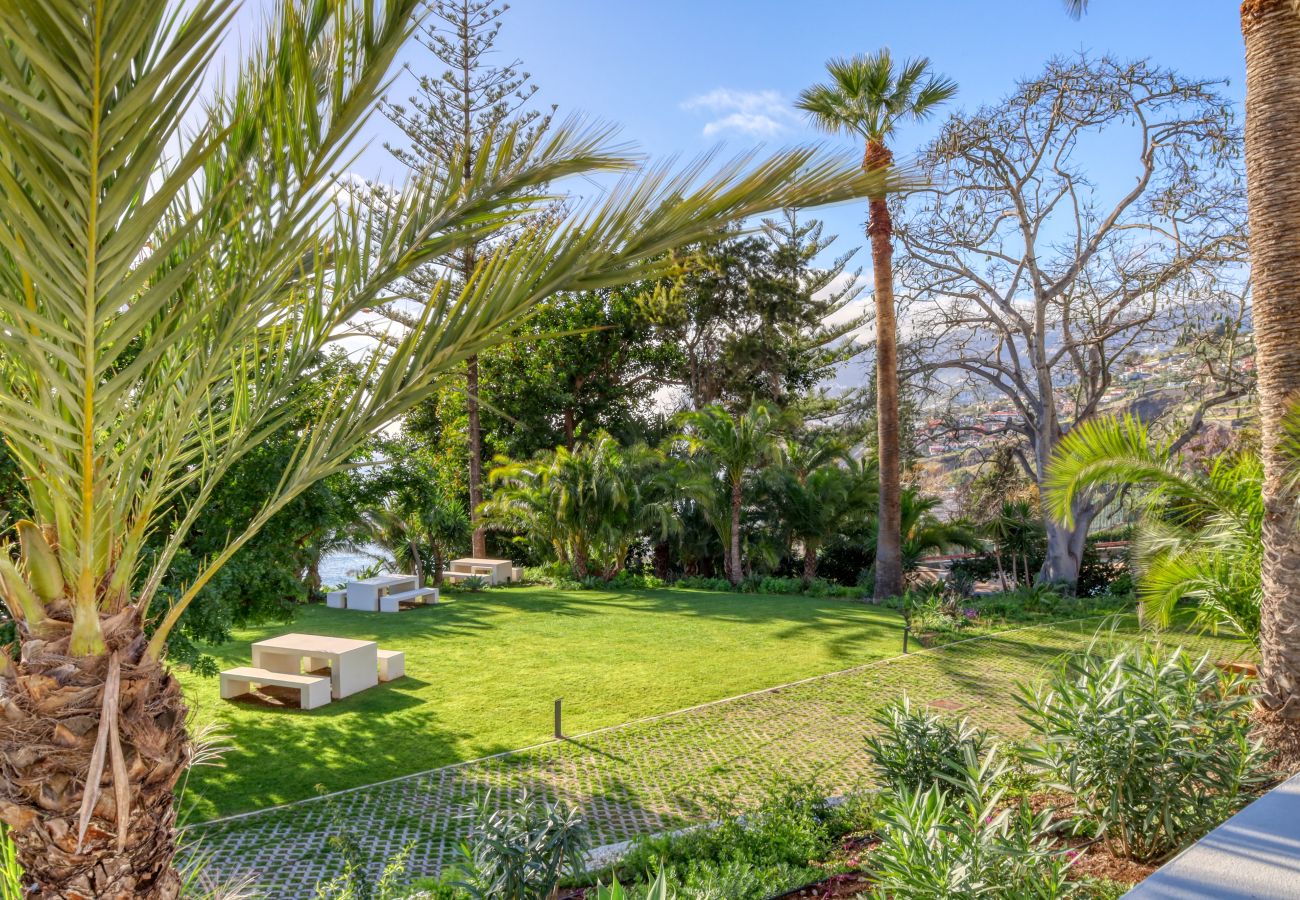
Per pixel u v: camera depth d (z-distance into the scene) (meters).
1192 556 7.75
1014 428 23.75
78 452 2.49
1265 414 6.47
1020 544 23.48
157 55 2.01
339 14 2.42
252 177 2.64
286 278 2.99
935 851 3.86
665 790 8.44
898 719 6.23
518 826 5.31
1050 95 20.03
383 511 22.12
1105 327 21.44
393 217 3.14
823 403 36.03
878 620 17.28
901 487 24.09
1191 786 4.62
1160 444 7.78
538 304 2.86
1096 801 4.82
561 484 23.47
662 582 23.52
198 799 8.23
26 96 1.75
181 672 13.07
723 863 5.82
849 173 2.60
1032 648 14.48
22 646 2.55
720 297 34.25
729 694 11.92
